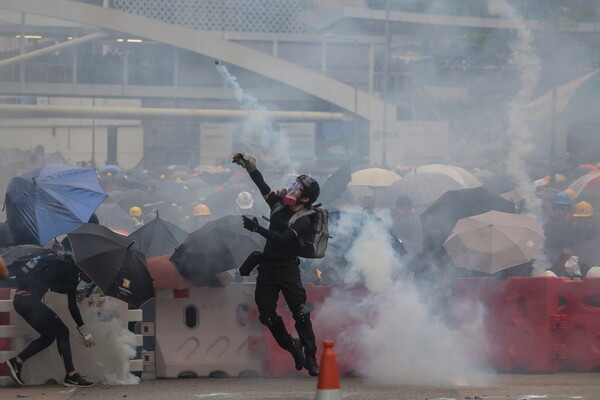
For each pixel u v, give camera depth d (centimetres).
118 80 14388
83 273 2022
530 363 2175
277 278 1798
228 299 2180
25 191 2045
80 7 14075
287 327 2139
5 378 2038
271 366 2150
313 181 1800
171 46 14375
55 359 2064
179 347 2155
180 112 14038
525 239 2230
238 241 2092
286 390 1938
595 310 2177
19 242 2056
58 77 14212
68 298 1997
